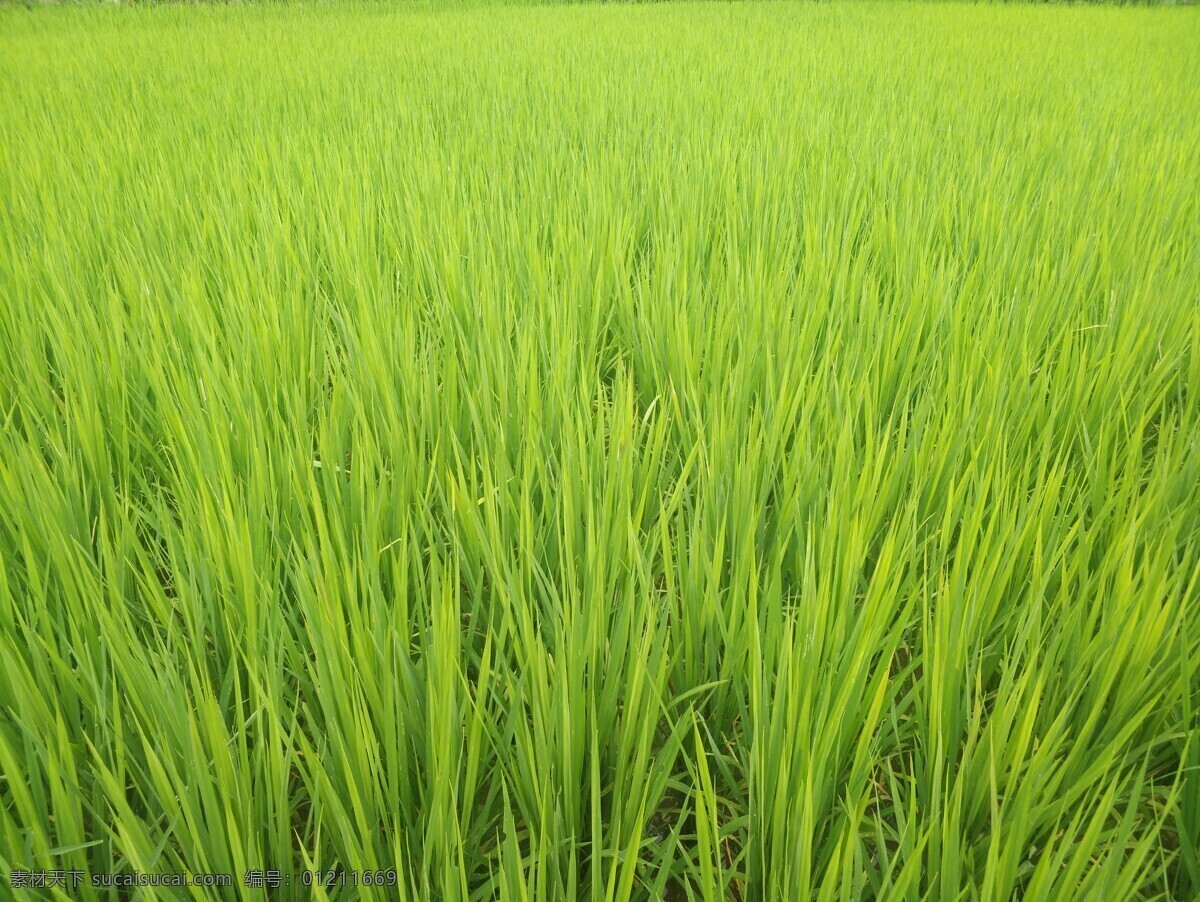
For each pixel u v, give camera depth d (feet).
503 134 17.07
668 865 4.22
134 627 5.81
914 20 41.98
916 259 10.48
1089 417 7.74
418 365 8.31
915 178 13.61
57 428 7.03
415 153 15.70
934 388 8.04
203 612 5.50
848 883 3.72
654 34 35.09
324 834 4.71
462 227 11.55
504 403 7.44
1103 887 3.63
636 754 4.42
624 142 15.78
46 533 5.54
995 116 19.13
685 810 4.61
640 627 4.98
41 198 13.28
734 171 13.79
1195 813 4.56
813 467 6.45
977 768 4.62
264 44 33.68
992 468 6.38
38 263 10.58
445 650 4.58
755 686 4.39
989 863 3.67
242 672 5.47
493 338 8.57
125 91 23.84
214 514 5.76
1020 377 7.93
